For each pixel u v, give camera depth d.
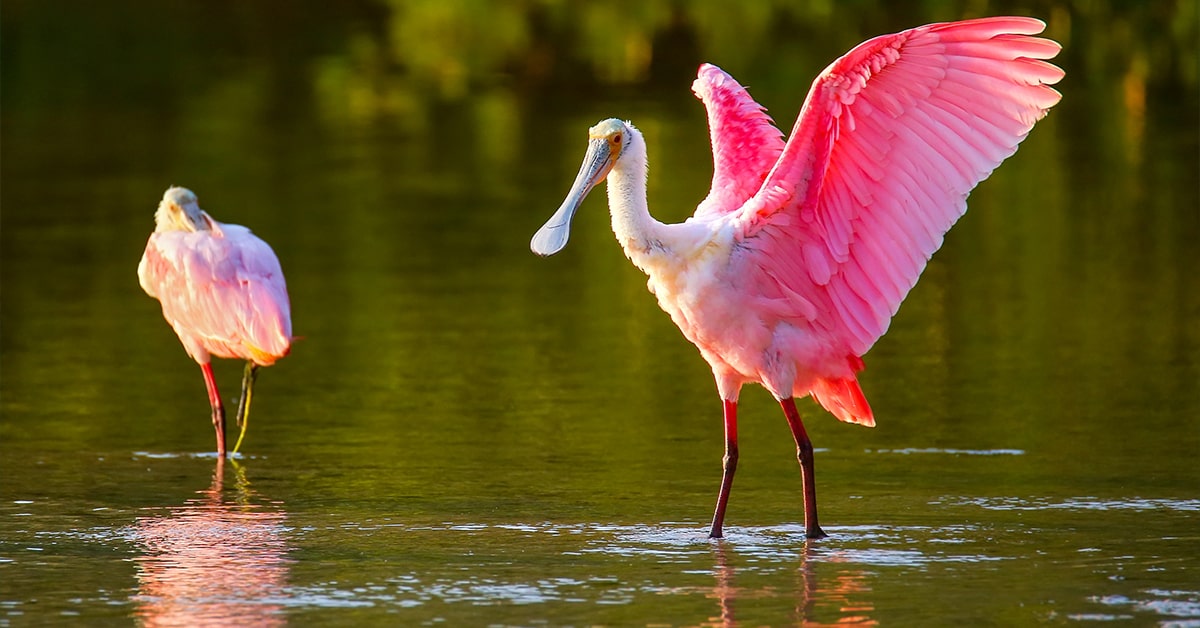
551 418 14.23
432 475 12.44
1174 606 8.85
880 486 11.98
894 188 10.61
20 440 13.73
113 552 10.22
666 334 17.53
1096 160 27.48
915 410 14.34
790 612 8.84
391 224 23.66
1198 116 31.31
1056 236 22.08
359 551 10.23
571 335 17.50
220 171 28.12
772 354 10.83
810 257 10.80
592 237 22.88
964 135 10.44
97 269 21.19
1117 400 14.43
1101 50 38.22
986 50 10.19
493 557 10.09
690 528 10.86
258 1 47.66
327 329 17.91
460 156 29.17
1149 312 17.88
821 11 41.97
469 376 15.82
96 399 15.28
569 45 40.66
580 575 9.63
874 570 9.70
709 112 11.89
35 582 9.52
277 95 36.16
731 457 10.88
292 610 8.94
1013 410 14.20
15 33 43.56
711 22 41.66
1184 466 12.30
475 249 22.00
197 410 14.95
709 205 11.59
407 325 18.02
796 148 10.51
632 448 13.26
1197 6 41.16
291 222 23.89
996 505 11.34
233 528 10.88
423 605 9.01
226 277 14.23
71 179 27.53
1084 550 10.10
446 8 44.06
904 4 42.28
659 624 8.65
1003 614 8.74
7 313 18.88
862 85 10.27
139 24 45.09
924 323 17.77
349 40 42.72
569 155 28.95
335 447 13.41
